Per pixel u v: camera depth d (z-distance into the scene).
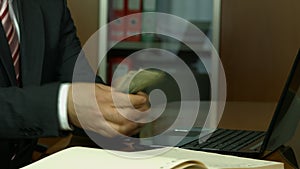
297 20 2.66
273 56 2.70
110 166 0.62
